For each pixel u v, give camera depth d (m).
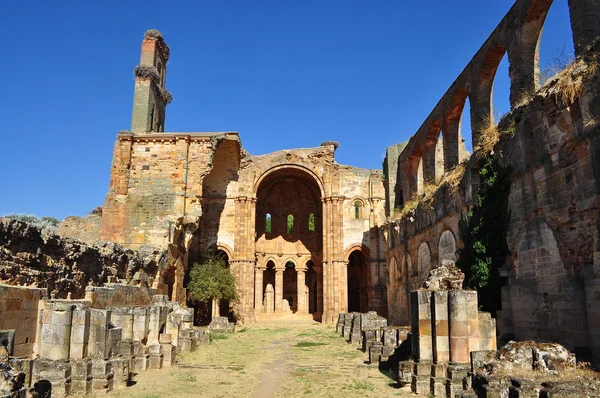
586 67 15.54
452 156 32.38
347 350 25.62
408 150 43.06
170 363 19.66
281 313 56.12
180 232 41.44
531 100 18.78
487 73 27.34
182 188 41.03
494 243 20.83
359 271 58.16
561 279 16.61
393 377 16.91
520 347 9.99
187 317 28.59
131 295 27.64
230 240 51.47
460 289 15.38
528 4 21.95
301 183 58.62
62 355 13.75
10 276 17.39
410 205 36.72
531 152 19.19
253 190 52.12
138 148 41.75
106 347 14.59
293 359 22.38
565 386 8.09
